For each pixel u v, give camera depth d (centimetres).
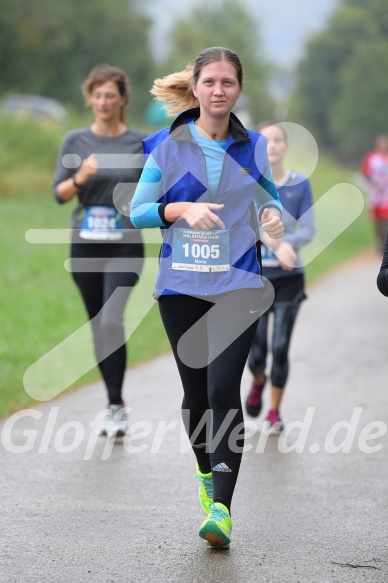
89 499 1151
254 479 1258
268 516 1102
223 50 995
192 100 1070
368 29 18388
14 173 5550
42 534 1023
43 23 12431
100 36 13775
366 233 6631
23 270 3023
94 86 1495
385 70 16325
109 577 903
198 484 1222
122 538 1017
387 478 1257
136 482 1226
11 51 12200
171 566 936
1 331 2122
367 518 1094
